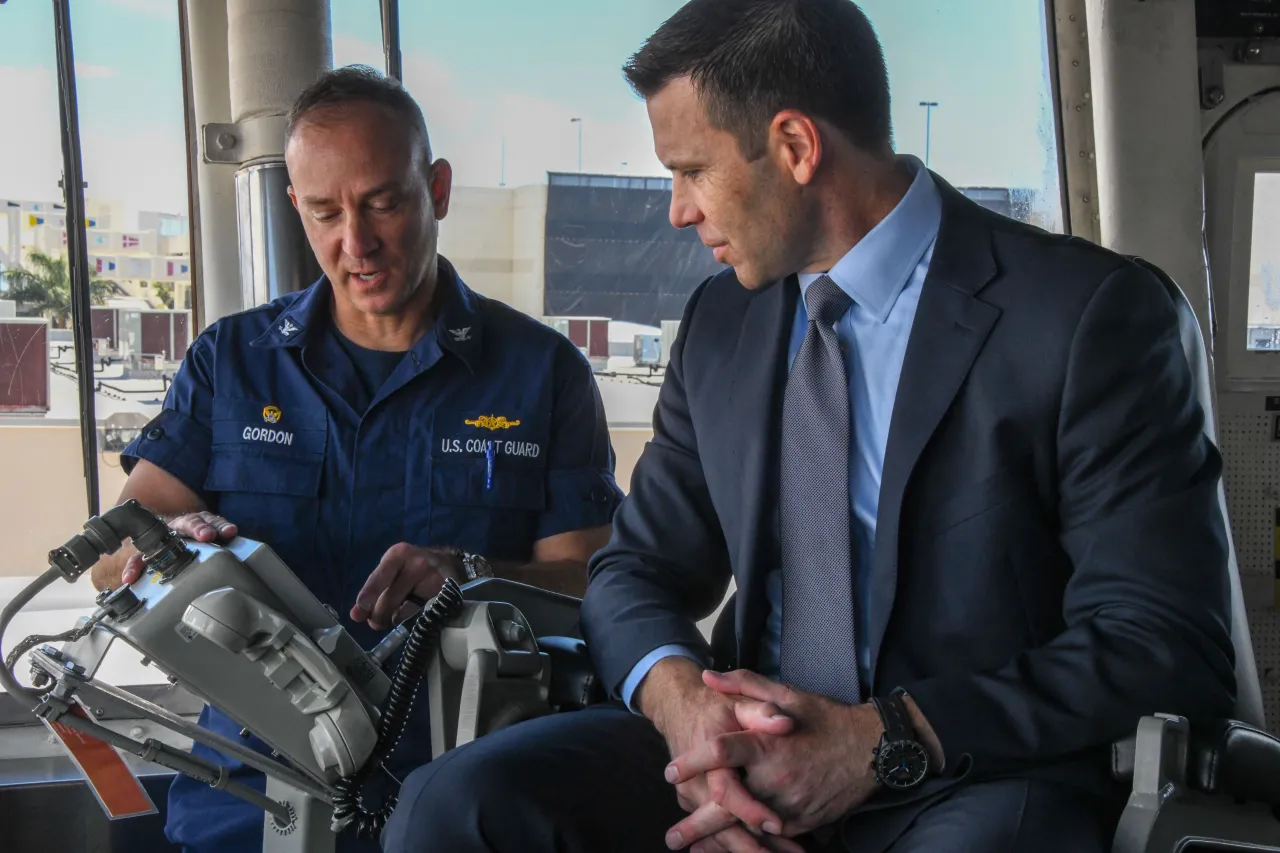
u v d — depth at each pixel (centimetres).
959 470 143
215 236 294
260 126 268
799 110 142
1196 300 297
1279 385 305
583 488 230
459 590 161
